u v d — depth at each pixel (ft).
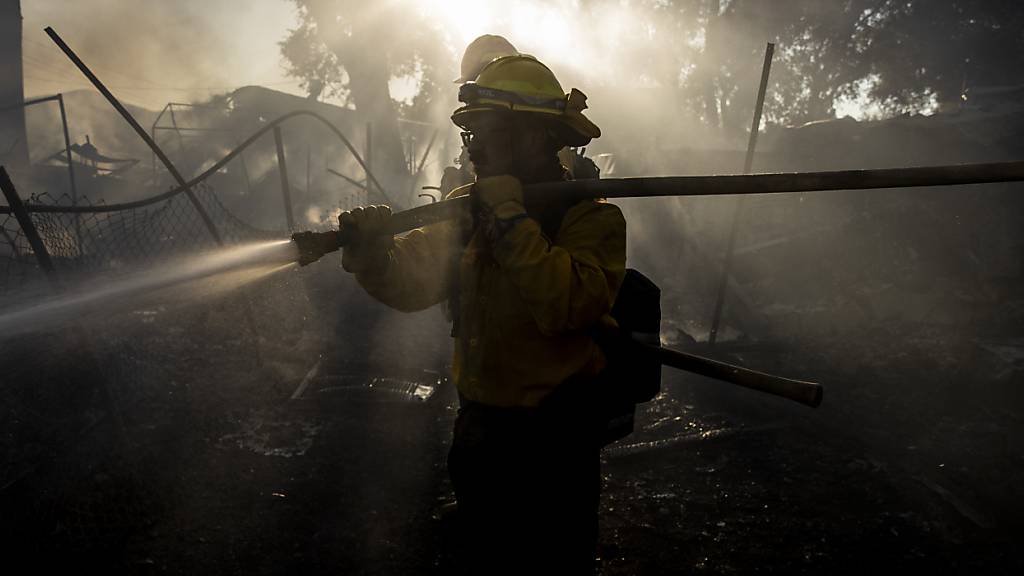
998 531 11.51
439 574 10.00
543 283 5.97
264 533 10.89
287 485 12.41
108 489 11.14
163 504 11.32
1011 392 16.69
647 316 7.07
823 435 15.26
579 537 6.98
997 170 5.52
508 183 6.23
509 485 6.87
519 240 6.03
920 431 15.46
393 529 11.16
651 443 14.62
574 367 6.66
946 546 11.07
